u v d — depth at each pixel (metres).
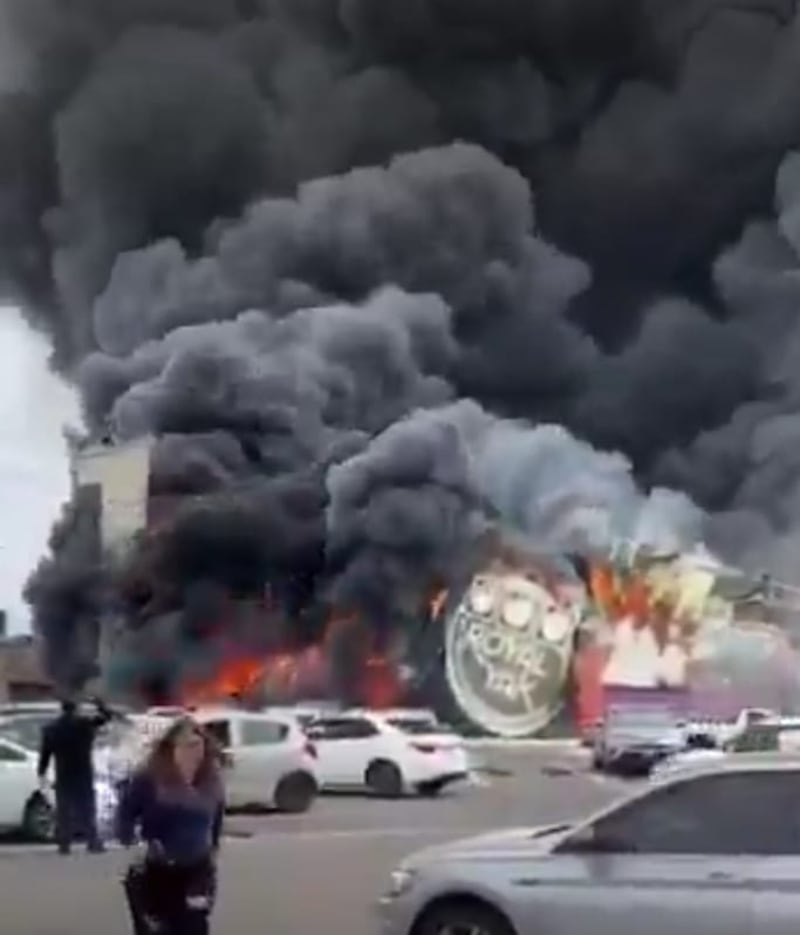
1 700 62.12
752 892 8.60
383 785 31.14
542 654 60.00
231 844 21.09
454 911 9.26
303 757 26.72
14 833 20.70
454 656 59.47
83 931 12.90
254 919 13.59
